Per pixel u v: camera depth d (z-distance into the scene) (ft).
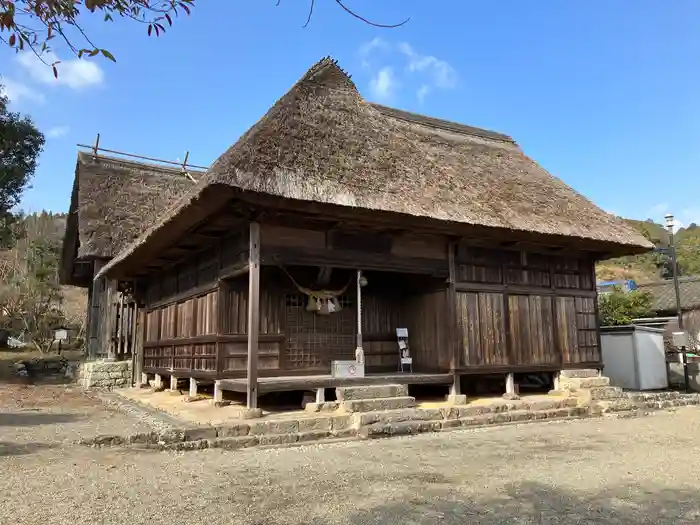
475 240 35.88
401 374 34.32
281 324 35.06
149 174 67.97
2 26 9.96
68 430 25.85
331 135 32.37
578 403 36.50
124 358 53.16
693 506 15.26
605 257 42.65
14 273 111.34
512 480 17.97
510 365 36.50
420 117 48.32
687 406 40.68
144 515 13.76
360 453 22.61
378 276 39.60
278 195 25.46
